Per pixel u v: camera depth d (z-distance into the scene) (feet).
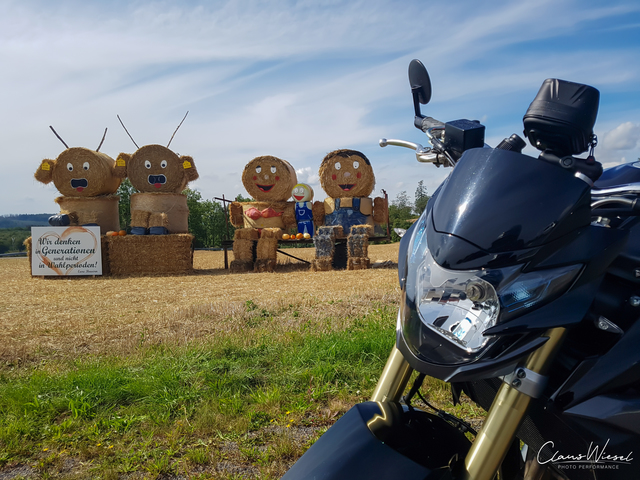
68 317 27.84
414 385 5.44
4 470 9.86
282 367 15.46
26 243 56.49
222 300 33.24
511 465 5.59
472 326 4.24
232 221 63.31
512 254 4.32
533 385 4.17
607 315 5.01
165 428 11.44
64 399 12.98
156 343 19.36
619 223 5.33
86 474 9.57
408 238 5.83
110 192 62.80
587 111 5.13
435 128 6.70
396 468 4.27
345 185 59.88
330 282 42.63
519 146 5.47
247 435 11.00
